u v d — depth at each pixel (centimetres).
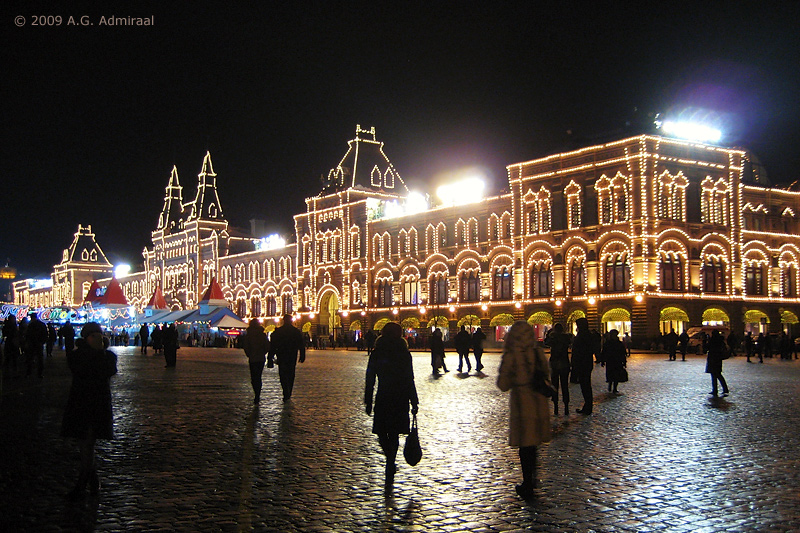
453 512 1115
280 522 1061
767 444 1666
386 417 1340
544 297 7912
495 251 8481
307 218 11306
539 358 1248
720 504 1148
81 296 18088
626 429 1892
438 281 9275
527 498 1191
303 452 1580
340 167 10981
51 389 2936
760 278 8012
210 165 14325
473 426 1944
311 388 3097
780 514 1094
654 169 7188
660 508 1127
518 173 8188
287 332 2541
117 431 1859
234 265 13138
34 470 1397
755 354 6112
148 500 1177
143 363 5147
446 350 8200
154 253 15438
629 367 4553
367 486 1276
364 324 10156
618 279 7319
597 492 1225
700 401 2538
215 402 2534
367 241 10200
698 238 7431
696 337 6581
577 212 7650
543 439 1233
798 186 8681
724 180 7688
